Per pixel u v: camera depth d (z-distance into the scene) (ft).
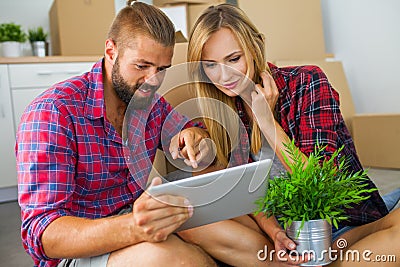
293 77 3.85
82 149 3.18
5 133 8.09
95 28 9.04
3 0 9.53
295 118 3.81
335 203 2.84
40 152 2.92
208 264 2.93
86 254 2.74
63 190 2.95
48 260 2.98
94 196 3.37
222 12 3.48
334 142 3.62
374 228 3.47
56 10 8.86
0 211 7.47
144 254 2.68
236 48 3.43
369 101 9.65
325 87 3.75
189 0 8.13
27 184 2.90
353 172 3.86
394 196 4.66
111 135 3.31
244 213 2.95
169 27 3.25
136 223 2.59
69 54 8.85
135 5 3.29
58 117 3.03
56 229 2.72
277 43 9.34
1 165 8.11
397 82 9.00
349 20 9.84
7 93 8.05
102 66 3.46
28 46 9.51
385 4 8.98
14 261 5.04
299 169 2.87
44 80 8.29
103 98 3.28
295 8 9.59
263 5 9.12
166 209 2.60
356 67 9.84
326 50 10.59
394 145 8.17
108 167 3.34
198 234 3.39
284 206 2.94
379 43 9.25
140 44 3.13
